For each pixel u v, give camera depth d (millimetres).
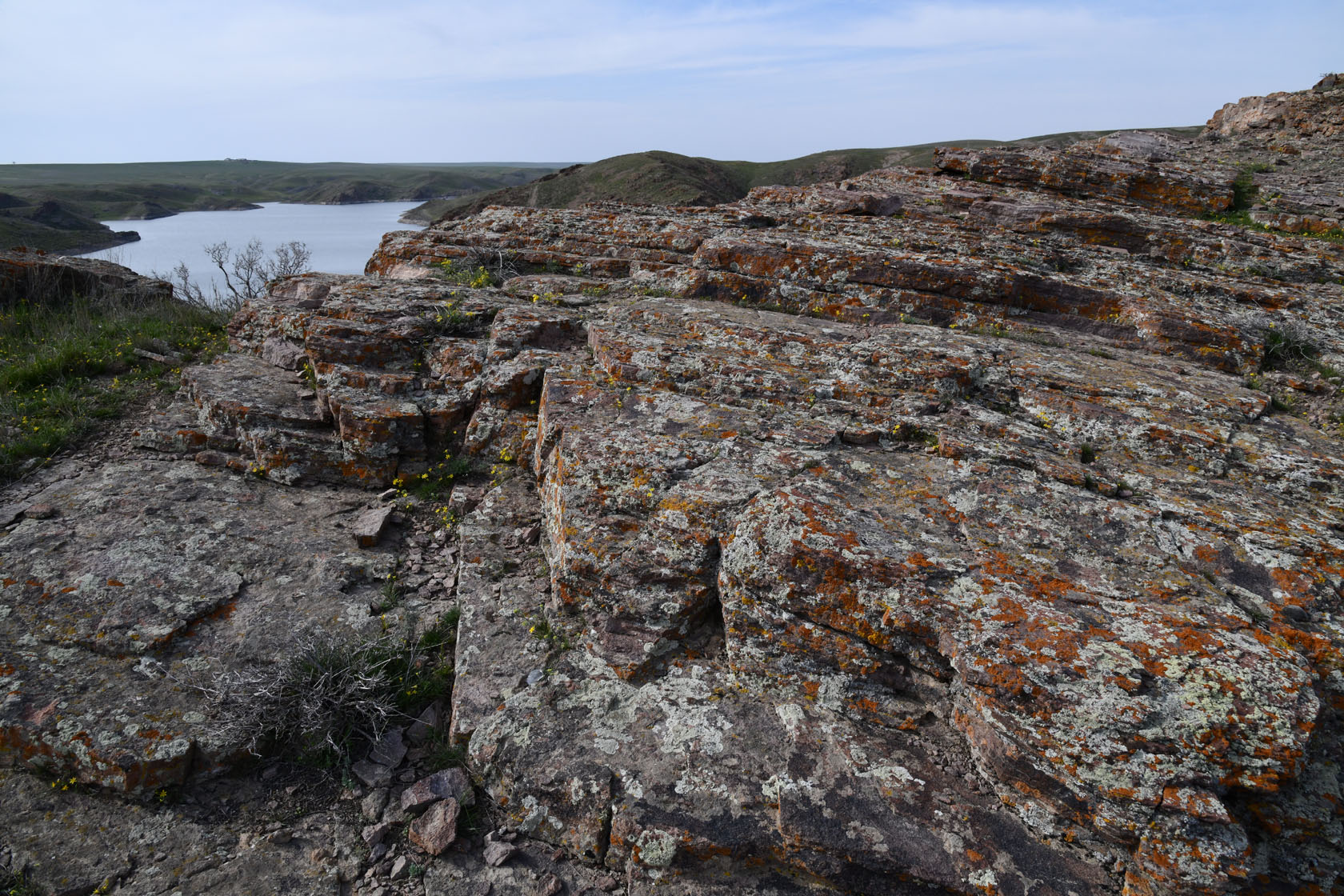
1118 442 6395
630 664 4797
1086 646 3984
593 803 4062
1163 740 3629
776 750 4270
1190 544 4926
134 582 5355
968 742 4215
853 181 16312
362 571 5945
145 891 3748
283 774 4473
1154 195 14719
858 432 6227
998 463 5828
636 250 11383
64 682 4535
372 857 4012
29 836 3936
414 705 4930
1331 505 5660
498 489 7000
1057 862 3727
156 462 7180
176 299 13445
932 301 9422
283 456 7109
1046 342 8773
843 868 3727
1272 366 8656
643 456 5727
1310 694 3725
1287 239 12297
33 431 7535
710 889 3773
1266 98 21656
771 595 4707
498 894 3850
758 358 7543
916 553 4637
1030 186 15359
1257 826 3674
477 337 8445
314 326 8086
